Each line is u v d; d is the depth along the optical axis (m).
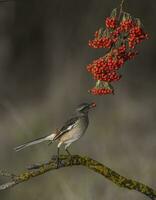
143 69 26.20
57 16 27.55
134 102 21.91
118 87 22.98
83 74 22.61
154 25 27.08
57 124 19.38
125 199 12.66
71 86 22.08
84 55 24.52
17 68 28.20
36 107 22.75
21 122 16.53
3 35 28.06
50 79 25.44
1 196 14.03
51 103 22.03
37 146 15.76
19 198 14.05
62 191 13.14
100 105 20.28
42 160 15.32
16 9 28.38
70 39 25.95
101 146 15.38
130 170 14.25
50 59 26.81
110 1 25.50
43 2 28.34
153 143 16.69
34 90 26.50
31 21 28.66
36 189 14.19
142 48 26.78
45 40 28.00
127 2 26.36
